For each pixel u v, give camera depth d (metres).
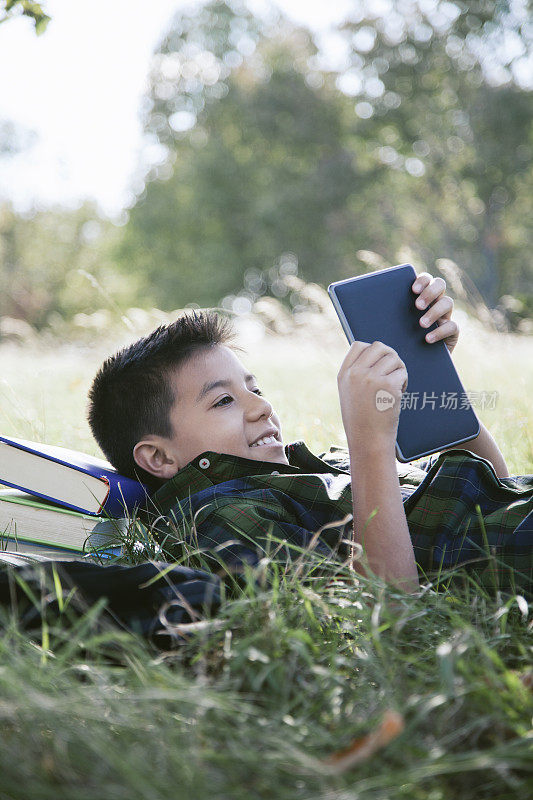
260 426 2.17
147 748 1.03
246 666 1.20
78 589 1.39
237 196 27.36
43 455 1.95
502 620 1.36
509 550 1.73
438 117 25.61
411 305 2.01
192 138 28.19
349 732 1.07
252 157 27.45
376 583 1.43
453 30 25.33
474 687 1.10
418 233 25.78
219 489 1.94
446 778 1.04
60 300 32.34
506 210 24.98
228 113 27.59
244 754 1.00
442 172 25.48
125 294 28.67
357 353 1.78
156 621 1.36
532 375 5.25
